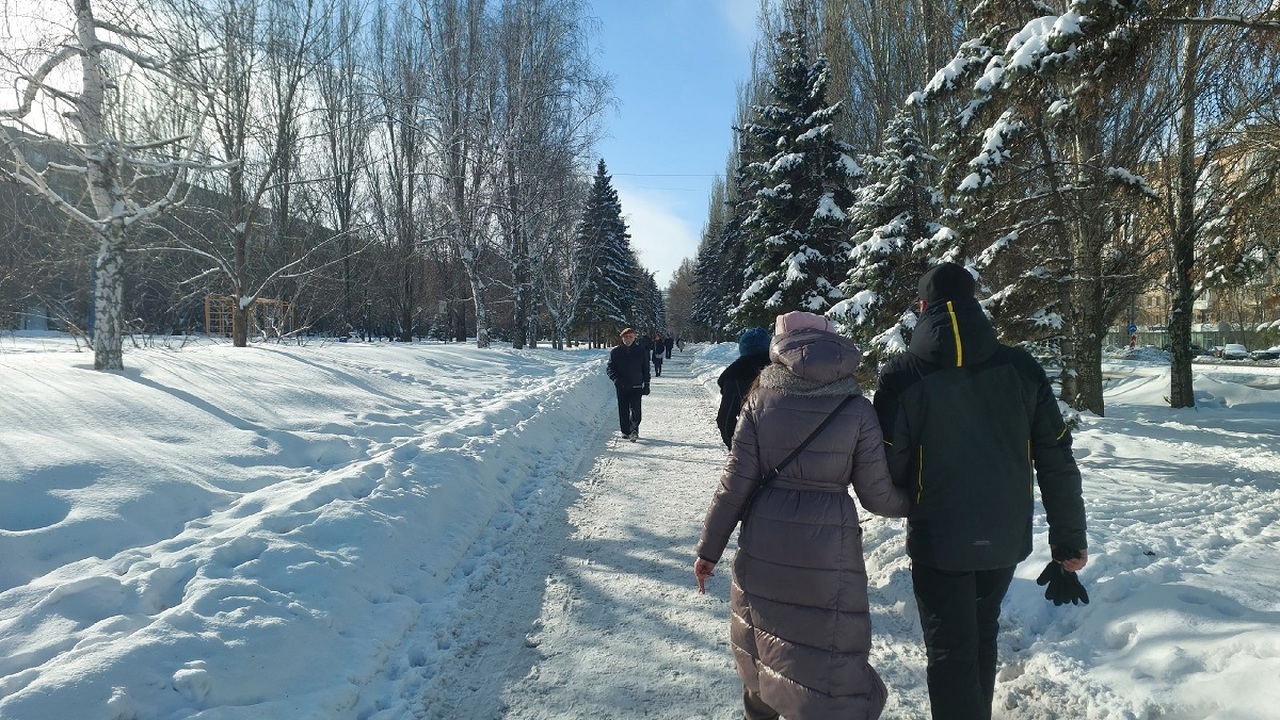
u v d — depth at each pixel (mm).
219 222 16266
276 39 13156
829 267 17328
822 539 2400
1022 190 9078
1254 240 8594
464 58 24297
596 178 46250
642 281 71312
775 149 18344
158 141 8820
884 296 9906
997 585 2613
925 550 2523
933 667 2494
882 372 2695
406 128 29750
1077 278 8547
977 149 7867
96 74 8438
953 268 2619
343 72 19375
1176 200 12602
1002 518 2445
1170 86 11078
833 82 21859
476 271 25047
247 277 14398
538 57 25125
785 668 2398
